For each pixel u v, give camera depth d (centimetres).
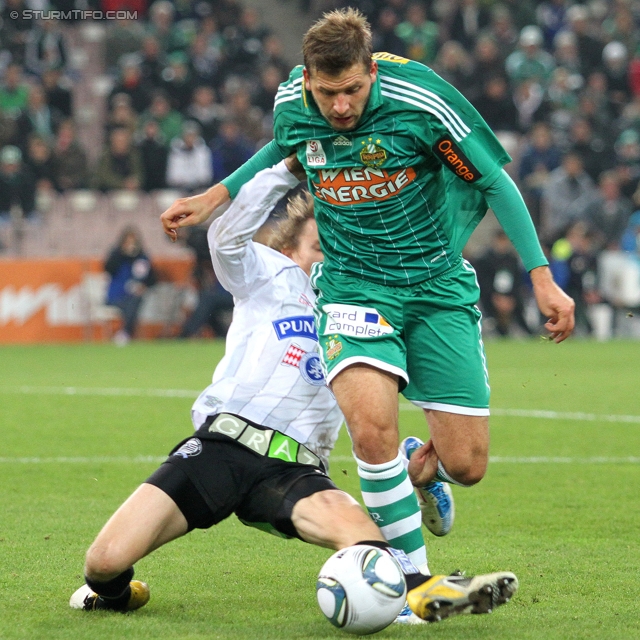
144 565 1636
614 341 6356
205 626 1295
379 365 1398
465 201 1529
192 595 1462
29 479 2328
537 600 1430
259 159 1487
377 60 1416
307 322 1473
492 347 5866
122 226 6444
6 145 6612
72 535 1820
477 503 2116
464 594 1232
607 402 3659
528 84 7762
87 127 7856
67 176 6606
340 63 1318
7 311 5981
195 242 6159
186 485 1334
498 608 1395
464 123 1414
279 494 1335
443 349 1474
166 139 6838
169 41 7656
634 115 7769
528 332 6538
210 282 6209
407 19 8294
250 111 7206
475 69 7419
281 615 1359
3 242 6241
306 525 1309
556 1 8631
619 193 7050
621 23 8438
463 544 1781
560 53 8225
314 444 1420
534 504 2105
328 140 1412
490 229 7462
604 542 1791
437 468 1553
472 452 1493
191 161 6700
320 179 1441
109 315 6091
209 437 1367
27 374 4431
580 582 1527
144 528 1309
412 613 1344
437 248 1473
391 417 1384
